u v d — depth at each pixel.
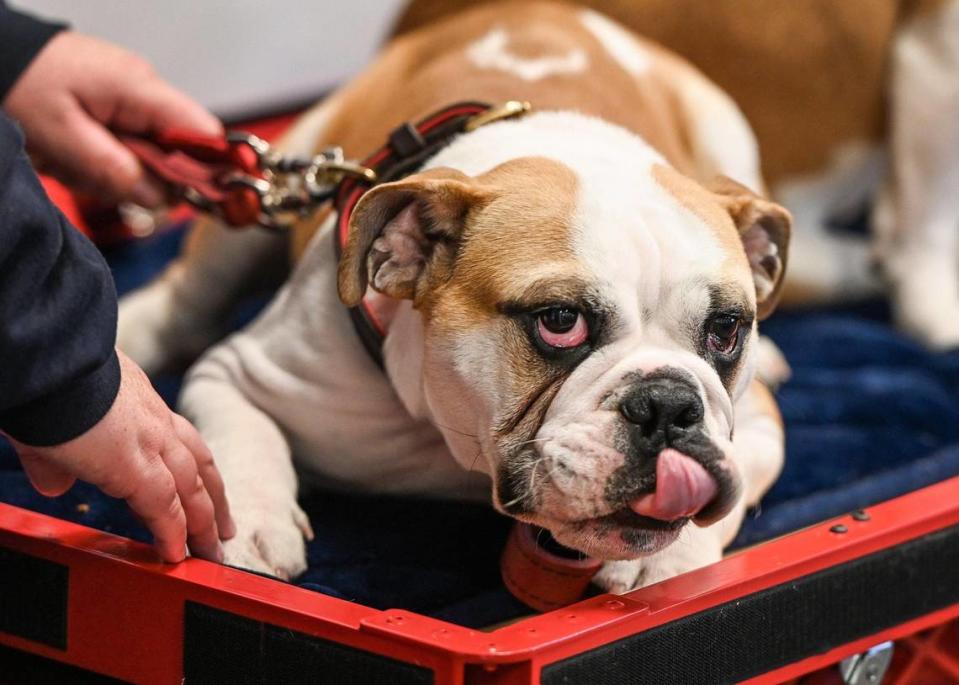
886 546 1.80
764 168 3.32
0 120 1.45
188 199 2.49
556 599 1.80
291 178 2.62
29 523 1.74
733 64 3.23
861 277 3.33
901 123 3.24
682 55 3.24
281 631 1.53
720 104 2.89
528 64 2.47
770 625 1.68
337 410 2.04
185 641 1.61
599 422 1.64
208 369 2.22
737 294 1.79
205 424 2.06
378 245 1.84
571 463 1.64
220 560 1.76
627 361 1.69
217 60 4.33
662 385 1.64
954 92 3.16
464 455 1.86
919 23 3.23
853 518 1.83
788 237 2.02
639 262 1.74
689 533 1.87
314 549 1.98
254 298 3.14
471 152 2.02
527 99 2.30
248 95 4.45
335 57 4.66
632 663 1.54
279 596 1.54
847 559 1.76
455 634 1.45
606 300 1.71
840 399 2.69
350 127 2.65
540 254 1.74
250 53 4.42
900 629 1.86
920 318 3.14
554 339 1.72
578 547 1.69
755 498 2.12
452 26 2.79
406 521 2.11
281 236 2.81
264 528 1.86
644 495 1.61
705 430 1.64
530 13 2.78
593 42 2.71
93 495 2.09
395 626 1.46
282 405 2.09
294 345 2.09
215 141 2.38
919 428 2.64
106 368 1.50
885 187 3.37
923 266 3.23
